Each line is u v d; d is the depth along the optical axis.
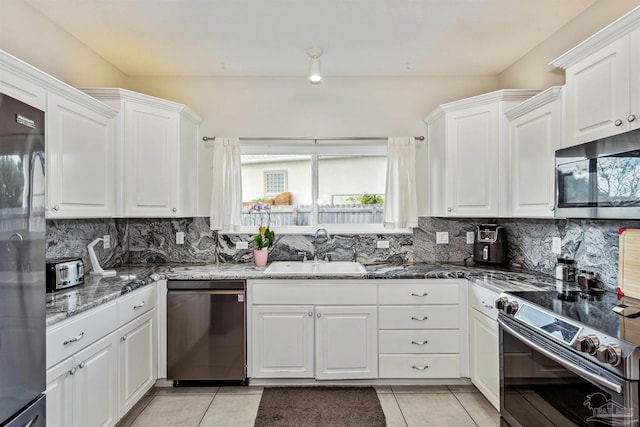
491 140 2.54
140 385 2.27
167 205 2.70
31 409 1.27
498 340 2.05
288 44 2.57
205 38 2.48
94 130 2.26
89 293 1.94
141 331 2.29
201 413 2.26
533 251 2.63
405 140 3.07
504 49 2.67
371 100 3.19
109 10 2.13
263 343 2.55
